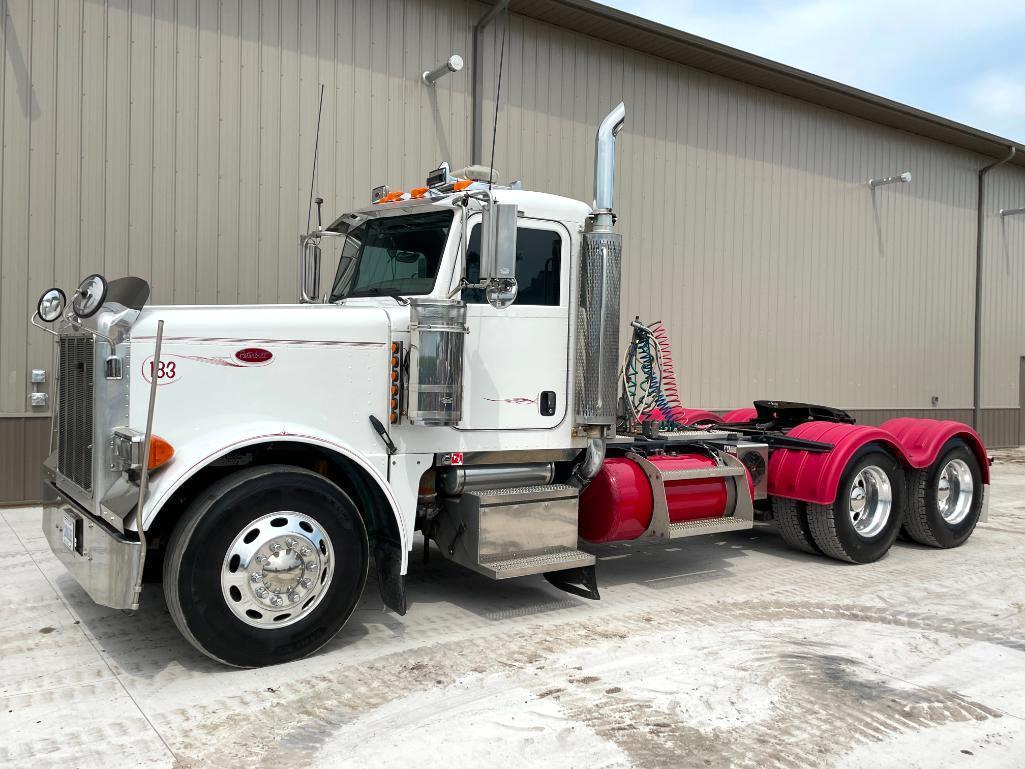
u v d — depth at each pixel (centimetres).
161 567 453
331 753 302
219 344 387
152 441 357
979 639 448
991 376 1672
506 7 934
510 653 410
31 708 337
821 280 1348
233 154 829
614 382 483
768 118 1262
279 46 848
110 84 769
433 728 324
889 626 470
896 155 1456
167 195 800
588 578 493
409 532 431
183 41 800
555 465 504
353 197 895
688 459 555
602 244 477
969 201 1602
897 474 646
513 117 1000
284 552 375
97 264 771
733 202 1224
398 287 477
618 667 393
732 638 441
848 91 1271
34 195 743
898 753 312
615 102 1089
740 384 1245
